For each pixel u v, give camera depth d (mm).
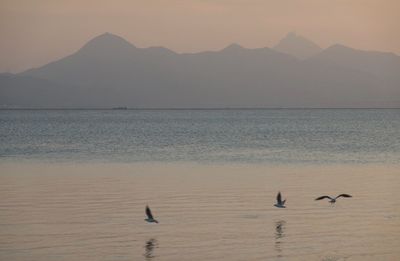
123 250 42156
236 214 52438
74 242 43812
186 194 61500
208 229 47375
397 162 91000
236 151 108500
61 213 52656
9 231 46719
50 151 109562
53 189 64625
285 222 49656
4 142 131750
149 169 81875
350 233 46344
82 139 140750
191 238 44969
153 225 48469
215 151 108562
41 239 44625
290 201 57969
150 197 59875
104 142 130750
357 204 56750
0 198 59500
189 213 52750
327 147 117500
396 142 130750
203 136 152000
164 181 70125
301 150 110688
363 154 103500
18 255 41000
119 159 95250
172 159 95000
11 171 79875
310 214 52625
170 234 45906
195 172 78438
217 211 53562
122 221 49844
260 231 46875
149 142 130500
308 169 81938
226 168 82875
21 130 184875
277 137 147500
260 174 76438
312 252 41688
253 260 40188
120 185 67125
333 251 42000
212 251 41938
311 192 62875
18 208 54781
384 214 52562
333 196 60531
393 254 41344
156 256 40844
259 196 60406
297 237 45219
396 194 61781
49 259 40250
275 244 43562
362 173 77938
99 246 42938
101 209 54312
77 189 64500
